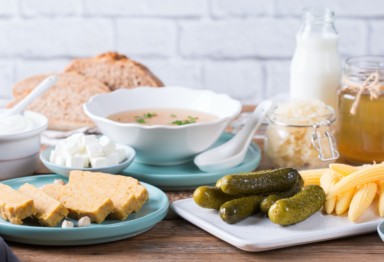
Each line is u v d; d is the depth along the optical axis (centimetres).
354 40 302
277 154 166
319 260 123
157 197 143
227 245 129
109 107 177
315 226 132
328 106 172
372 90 165
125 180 141
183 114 178
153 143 159
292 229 130
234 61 307
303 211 129
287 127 164
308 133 163
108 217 133
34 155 165
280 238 125
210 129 158
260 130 199
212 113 178
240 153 165
